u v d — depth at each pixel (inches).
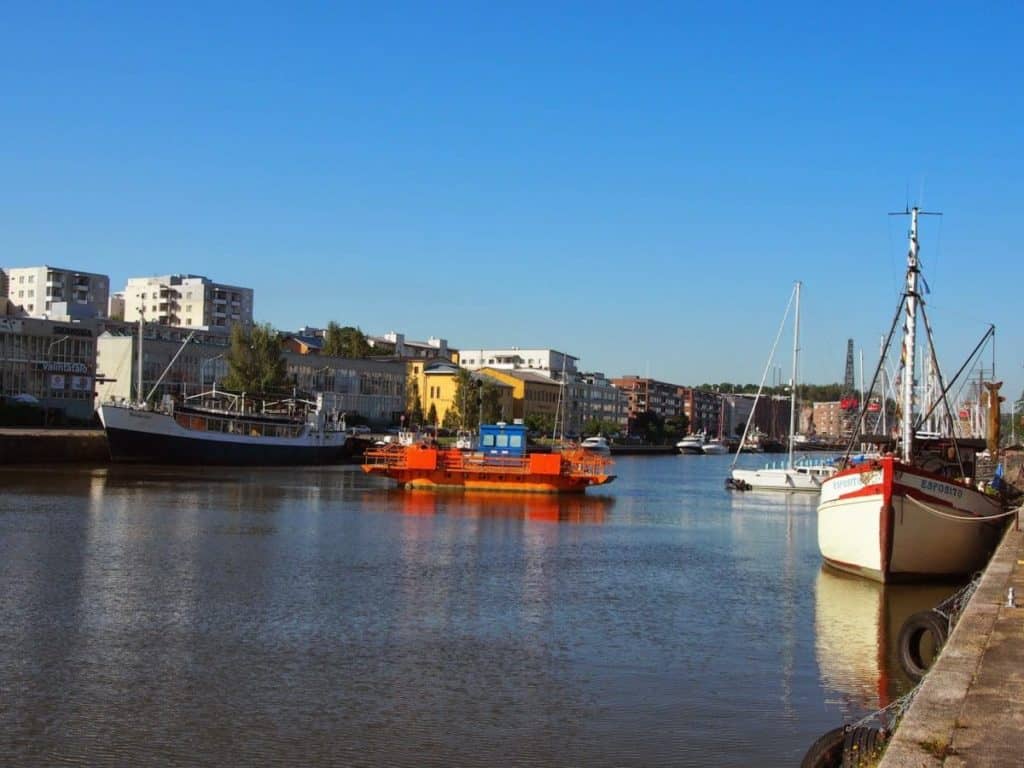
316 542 2007.9
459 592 1486.2
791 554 2055.9
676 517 2883.9
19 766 762.8
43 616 1240.2
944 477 1592.0
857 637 1236.5
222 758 786.2
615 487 4264.3
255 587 1472.7
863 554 1635.1
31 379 5374.0
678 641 1200.2
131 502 2667.3
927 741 491.8
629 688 994.7
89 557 1704.0
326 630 1206.9
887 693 989.2
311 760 784.9
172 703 914.7
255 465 4623.5
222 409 5398.6
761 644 1192.2
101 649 1092.5
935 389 2522.1
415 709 913.5
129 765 769.6
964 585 1612.9
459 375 7687.0
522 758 799.1
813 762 642.8
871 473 1609.3
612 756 805.9
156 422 4242.1
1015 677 618.8
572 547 2080.5
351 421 7495.1
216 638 1152.8
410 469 3518.7
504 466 3543.3
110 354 6097.4
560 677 1029.2
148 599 1360.7
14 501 2581.2
